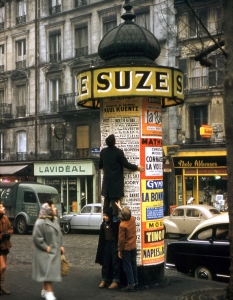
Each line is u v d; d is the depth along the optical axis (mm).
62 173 35875
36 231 8094
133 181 9734
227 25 8484
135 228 9305
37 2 39062
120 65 9562
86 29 36250
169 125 31891
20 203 26047
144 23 33062
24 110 39781
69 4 37188
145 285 9656
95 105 11492
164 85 9664
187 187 31078
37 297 8562
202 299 8445
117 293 9008
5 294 8797
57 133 35531
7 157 40562
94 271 11344
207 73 30453
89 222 24438
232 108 8406
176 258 11672
